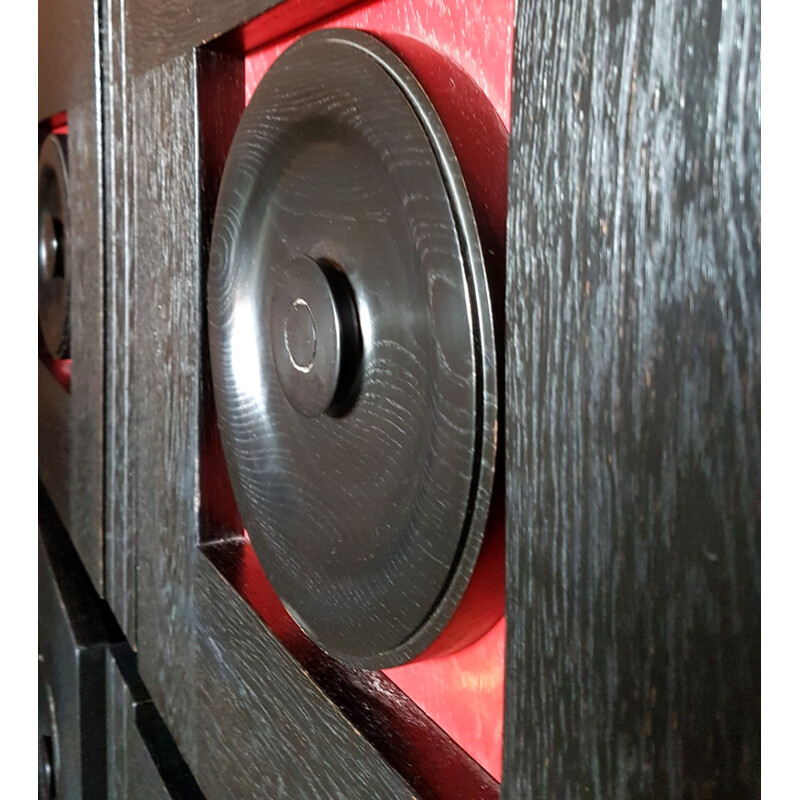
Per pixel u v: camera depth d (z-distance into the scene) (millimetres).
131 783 463
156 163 403
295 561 288
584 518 148
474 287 183
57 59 611
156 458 423
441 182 191
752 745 123
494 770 225
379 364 242
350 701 259
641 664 139
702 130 125
